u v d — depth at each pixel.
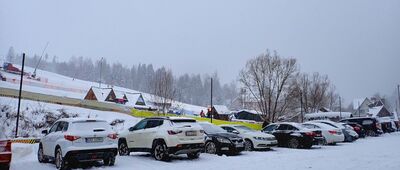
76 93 70.06
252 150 19.16
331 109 71.56
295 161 14.41
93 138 12.27
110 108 39.62
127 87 144.62
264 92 46.00
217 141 16.58
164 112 46.59
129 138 15.87
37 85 65.94
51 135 13.12
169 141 13.90
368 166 12.71
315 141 21.53
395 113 89.00
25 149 15.41
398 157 15.48
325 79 63.81
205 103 131.38
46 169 12.35
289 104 46.31
